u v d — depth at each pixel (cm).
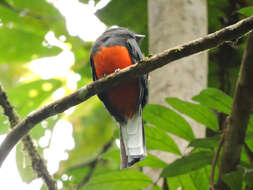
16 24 1441
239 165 667
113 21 1244
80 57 1455
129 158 740
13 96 1314
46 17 1415
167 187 830
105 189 781
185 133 770
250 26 559
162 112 756
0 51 1444
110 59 802
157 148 780
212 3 1144
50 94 1340
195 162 698
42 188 834
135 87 792
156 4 928
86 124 1471
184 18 897
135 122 794
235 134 645
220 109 723
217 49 1121
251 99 612
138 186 781
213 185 667
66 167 1374
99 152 1364
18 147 909
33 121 643
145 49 1223
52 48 1453
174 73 853
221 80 1126
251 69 592
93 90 627
